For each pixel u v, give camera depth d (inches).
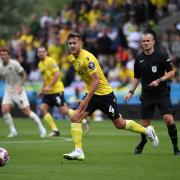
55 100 1953.7
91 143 1654.8
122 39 3021.7
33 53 3255.4
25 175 1059.3
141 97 1364.4
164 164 1200.2
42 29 3398.1
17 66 1859.0
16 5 4377.5
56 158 1300.4
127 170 1120.2
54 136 1902.1
